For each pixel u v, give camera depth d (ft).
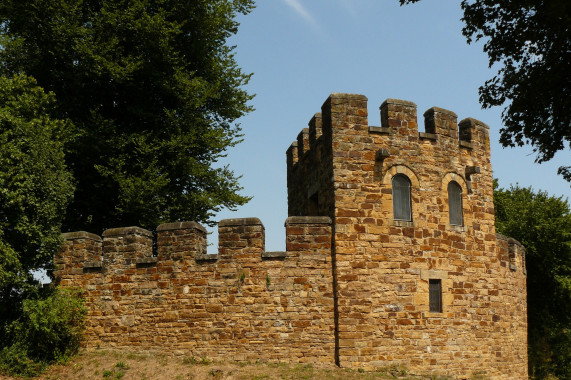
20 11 79.36
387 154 64.18
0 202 57.72
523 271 83.92
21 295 61.46
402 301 63.26
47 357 60.23
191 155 89.66
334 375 58.49
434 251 66.03
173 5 86.69
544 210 130.21
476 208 71.10
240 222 63.46
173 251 63.98
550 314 127.54
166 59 83.41
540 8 48.11
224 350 61.36
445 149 69.31
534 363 120.67
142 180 80.64
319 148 69.72
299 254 62.59
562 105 50.03
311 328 61.46
